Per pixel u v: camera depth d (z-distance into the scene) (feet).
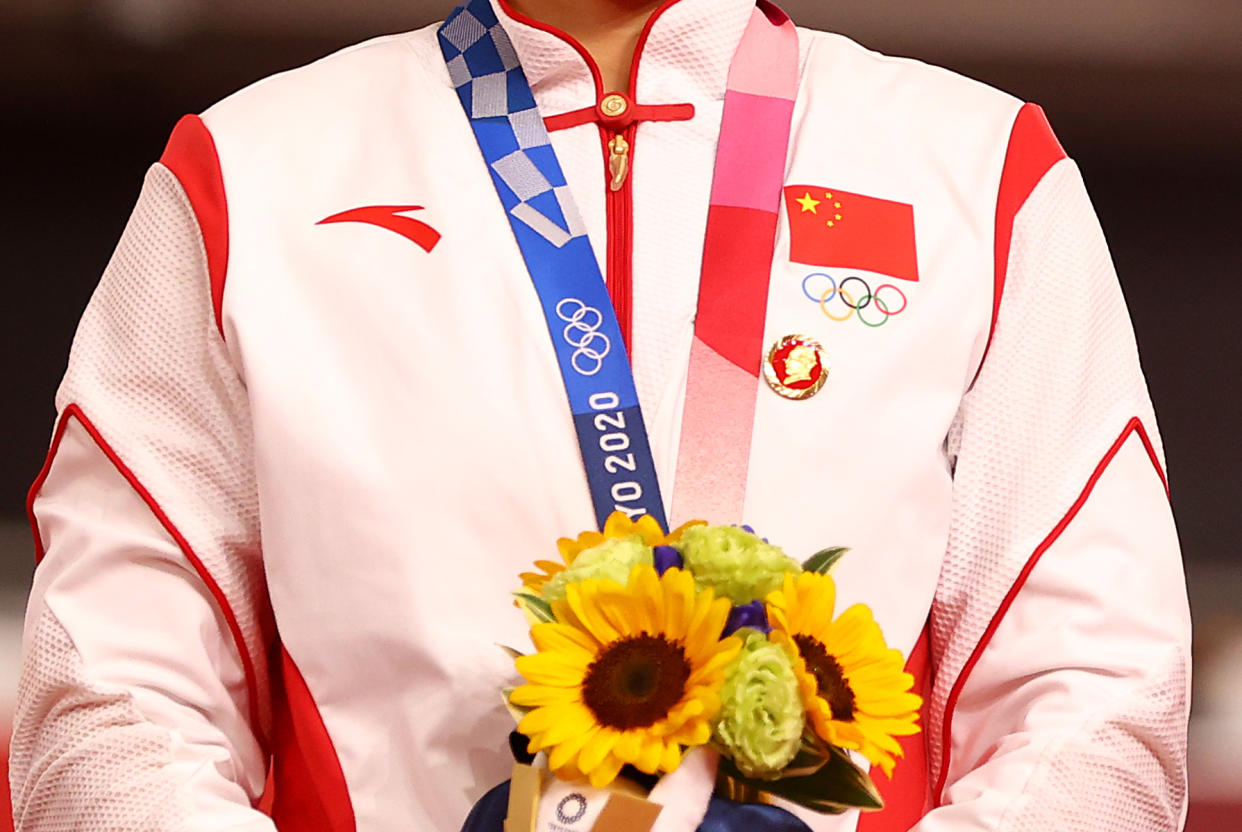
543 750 14.44
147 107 55.11
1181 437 59.67
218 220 17.78
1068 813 15.70
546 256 17.47
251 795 17.74
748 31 19.16
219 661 17.28
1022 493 17.19
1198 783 42.39
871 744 13.88
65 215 59.00
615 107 18.25
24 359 59.67
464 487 16.65
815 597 14.24
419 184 17.94
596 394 16.89
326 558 16.71
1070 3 50.21
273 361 17.06
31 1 51.11
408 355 17.02
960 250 17.88
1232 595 55.77
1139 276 58.75
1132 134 55.36
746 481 16.79
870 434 17.03
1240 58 51.70
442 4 50.72
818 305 17.39
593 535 15.06
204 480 17.39
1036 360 17.58
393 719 16.65
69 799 16.21
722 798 14.42
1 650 46.06
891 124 18.69
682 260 17.63
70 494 17.72
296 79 19.30
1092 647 16.55
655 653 13.89
